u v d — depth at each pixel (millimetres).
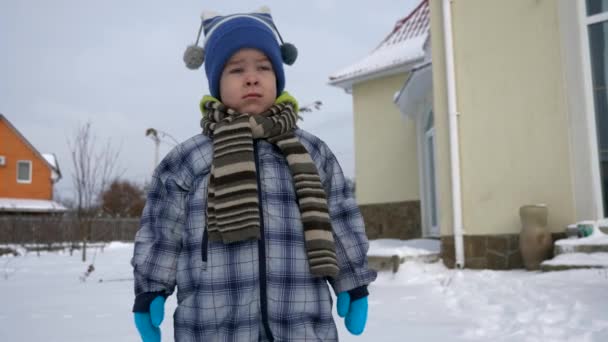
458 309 4039
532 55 6332
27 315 4348
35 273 8820
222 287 1444
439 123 6871
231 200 1466
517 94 6383
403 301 4516
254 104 1670
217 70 1694
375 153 12375
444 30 6820
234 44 1664
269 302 1442
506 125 6414
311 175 1595
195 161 1613
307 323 1464
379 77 12438
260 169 1573
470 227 6500
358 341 3035
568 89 6078
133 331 3555
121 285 6719
